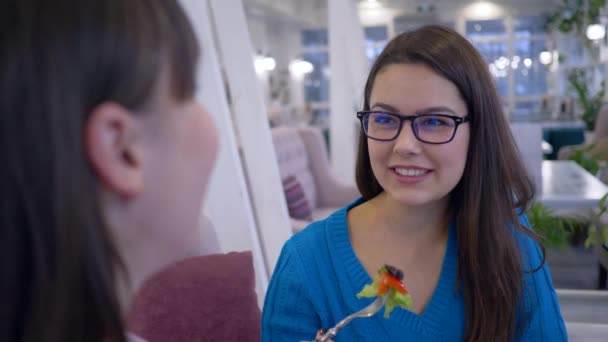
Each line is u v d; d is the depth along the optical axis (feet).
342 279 2.80
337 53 13.34
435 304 2.75
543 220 6.15
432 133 2.52
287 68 38.11
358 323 2.73
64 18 0.94
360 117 2.82
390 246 2.87
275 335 2.88
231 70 6.36
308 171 11.97
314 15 36.68
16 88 0.91
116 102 0.97
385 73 2.59
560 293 5.08
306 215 9.91
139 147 1.03
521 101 33.63
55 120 0.91
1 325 0.98
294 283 2.85
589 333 4.16
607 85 23.11
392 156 2.59
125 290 1.13
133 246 1.09
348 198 12.05
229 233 5.60
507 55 33.60
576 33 27.99
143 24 1.01
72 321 0.98
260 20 33.60
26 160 0.91
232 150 5.46
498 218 2.72
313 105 38.19
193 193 1.14
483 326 2.71
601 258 8.23
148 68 1.00
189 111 1.12
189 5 5.09
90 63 0.94
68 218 0.93
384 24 35.12
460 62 2.52
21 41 0.91
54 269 0.94
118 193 1.01
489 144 2.65
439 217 2.86
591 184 9.00
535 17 33.12
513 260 2.75
